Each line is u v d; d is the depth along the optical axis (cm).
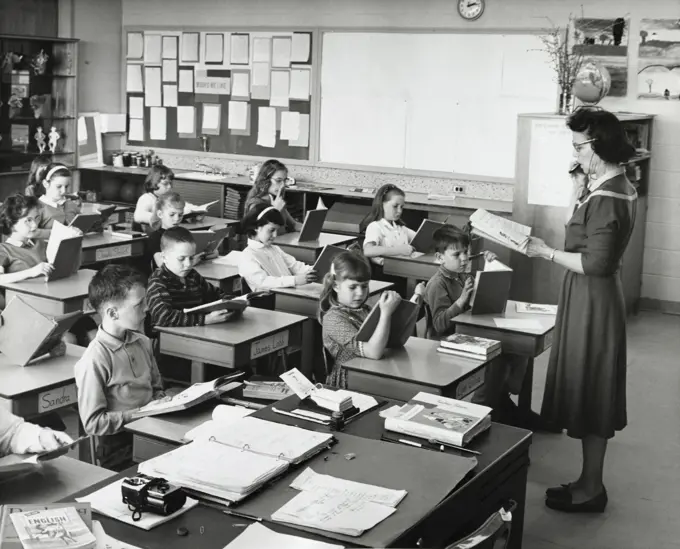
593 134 329
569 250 347
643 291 748
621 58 723
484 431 241
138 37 966
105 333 309
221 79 923
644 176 711
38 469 224
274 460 203
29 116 885
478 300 403
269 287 470
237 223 712
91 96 959
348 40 838
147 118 973
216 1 915
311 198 827
